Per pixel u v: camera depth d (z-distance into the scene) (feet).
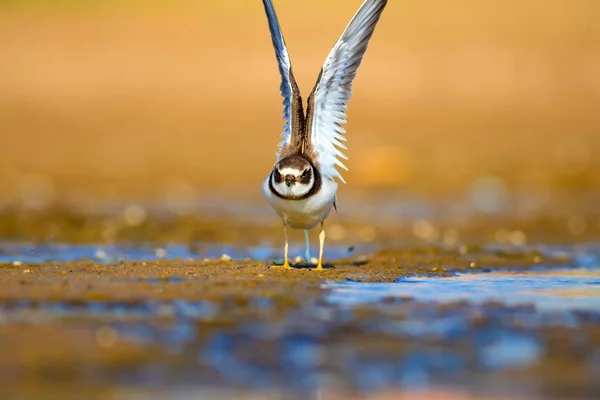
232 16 137.49
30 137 95.14
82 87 114.42
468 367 24.68
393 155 88.12
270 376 23.81
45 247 50.85
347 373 24.13
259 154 91.81
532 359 25.36
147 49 125.90
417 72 117.60
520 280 38.96
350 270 40.16
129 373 23.90
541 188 80.69
